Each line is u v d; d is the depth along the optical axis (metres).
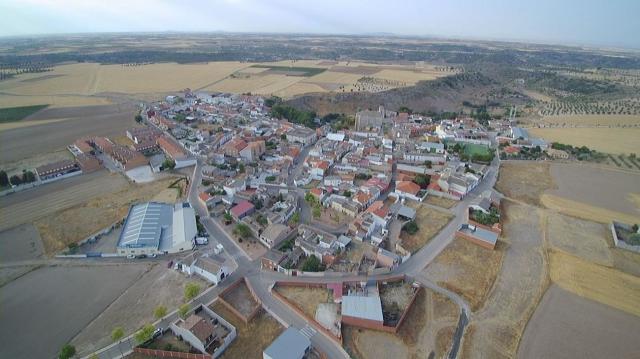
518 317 98.25
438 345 89.25
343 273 112.44
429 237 134.12
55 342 88.88
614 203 161.88
